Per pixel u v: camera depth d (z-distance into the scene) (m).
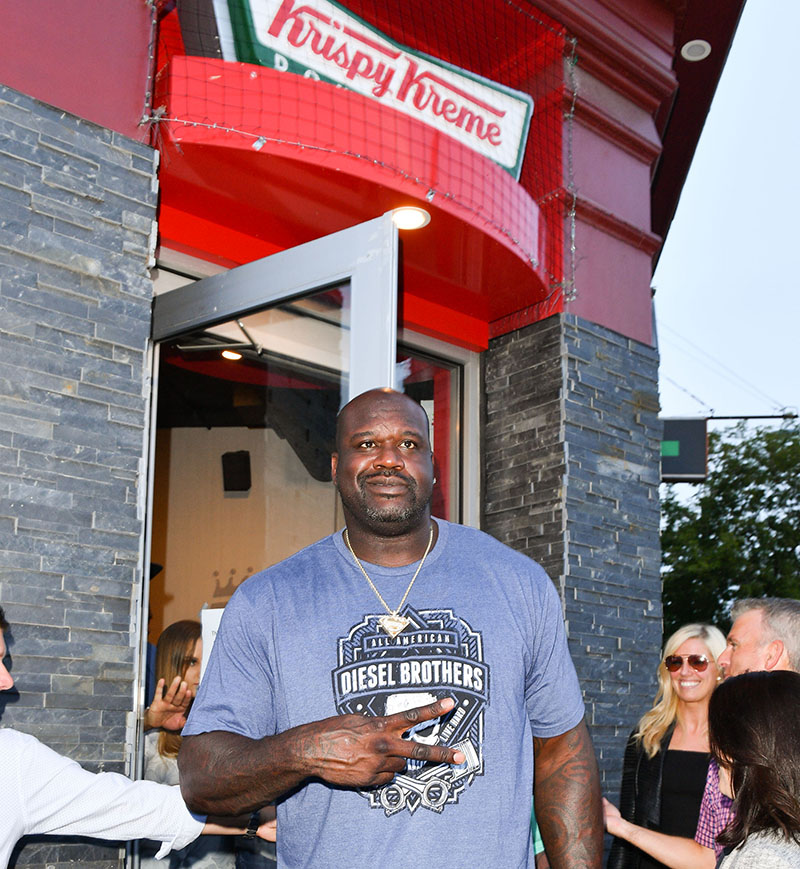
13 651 2.77
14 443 2.88
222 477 4.70
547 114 4.93
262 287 3.56
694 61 6.03
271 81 3.56
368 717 1.55
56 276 3.07
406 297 4.80
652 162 5.45
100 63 3.33
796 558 17.50
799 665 2.70
